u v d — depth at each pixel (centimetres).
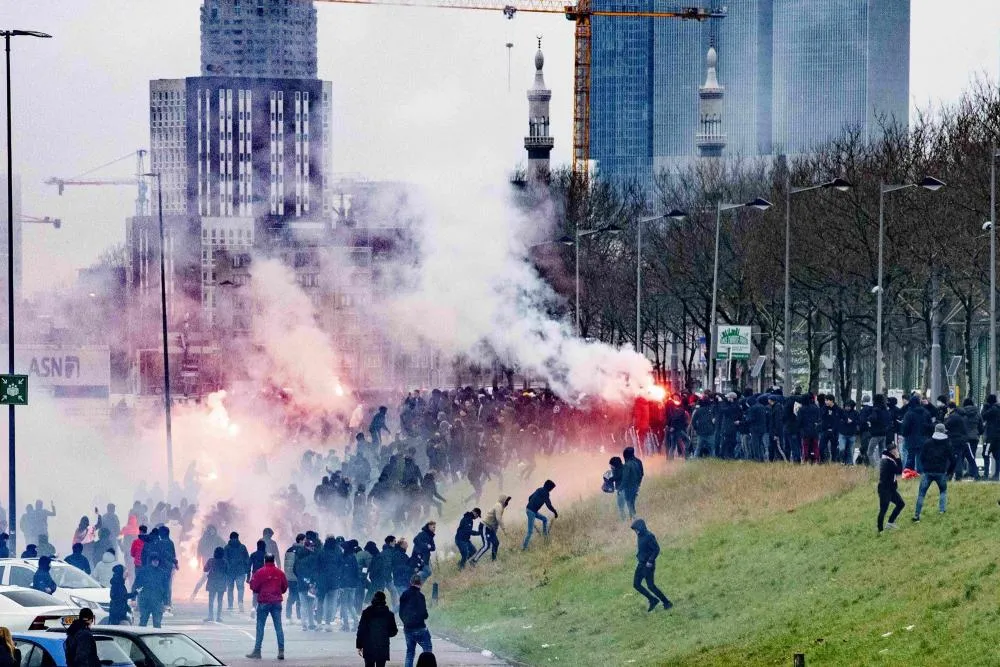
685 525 9294
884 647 6138
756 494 9431
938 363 14462
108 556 8275
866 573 7188
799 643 6544
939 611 6316
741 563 8094
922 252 15025
